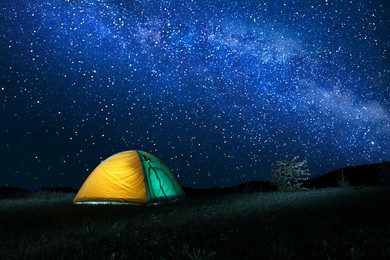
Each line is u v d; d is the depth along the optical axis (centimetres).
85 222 611
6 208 1024
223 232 454
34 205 1098
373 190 1222
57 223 653
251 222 548
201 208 870
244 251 345
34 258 354
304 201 944
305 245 372
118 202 1069
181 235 439
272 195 1279
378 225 486
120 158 1182
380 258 318
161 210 872
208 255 308
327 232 432
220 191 1894
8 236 518
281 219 577
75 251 375
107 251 364
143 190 1085
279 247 339
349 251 334
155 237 429
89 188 1136
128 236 458
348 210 671
